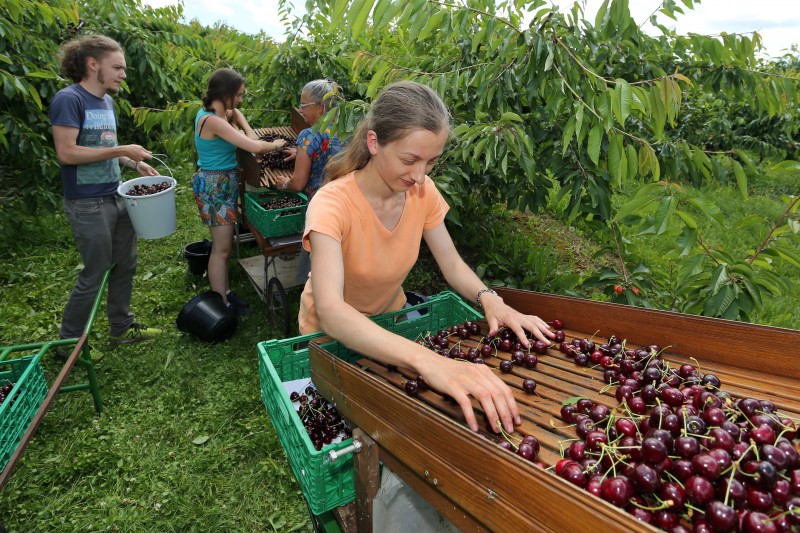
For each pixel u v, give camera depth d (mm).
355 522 1459
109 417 3346
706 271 2900
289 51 5281
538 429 1152
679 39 3676
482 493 928
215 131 3881
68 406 3400
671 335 1424
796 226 2623
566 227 6844
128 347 4078
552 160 3514
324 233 1567
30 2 5250
